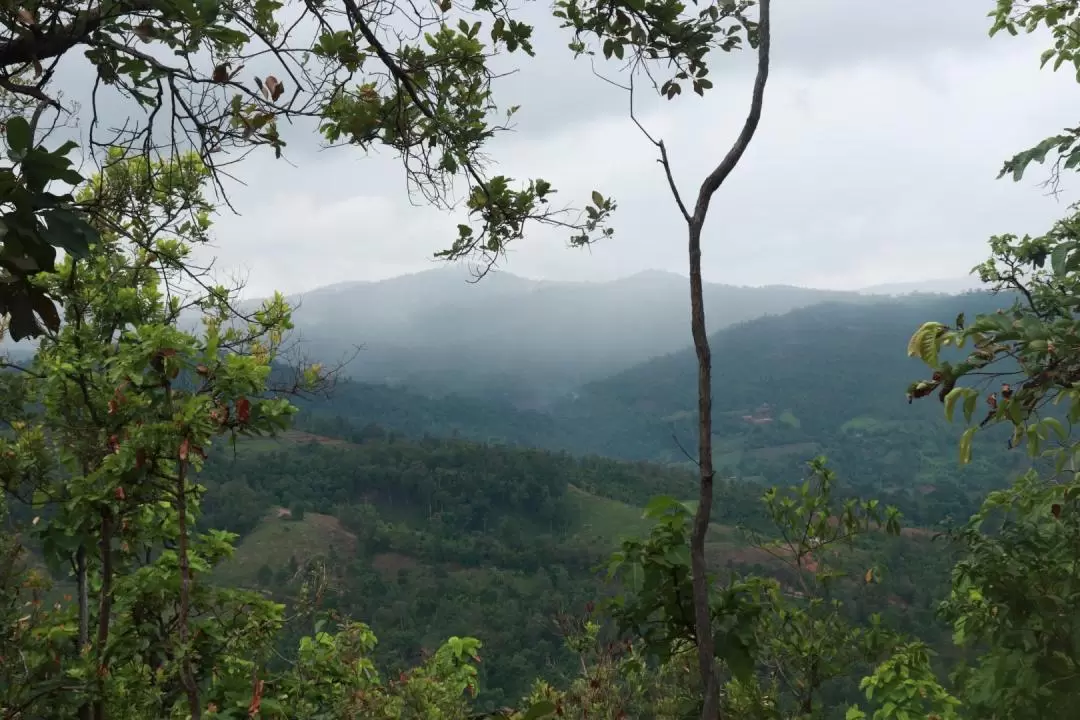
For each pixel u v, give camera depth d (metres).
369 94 3.01
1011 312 2.01
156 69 2.24
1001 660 4.19
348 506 122.62
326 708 5.00
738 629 2.80
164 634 4.60
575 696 3.93
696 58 2.90
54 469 6.20
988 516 4.63
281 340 5.50
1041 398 1.90
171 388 4.22
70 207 1.61
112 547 6.21
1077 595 3.97
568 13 3.00
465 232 3.29
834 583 4.68
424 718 4.85
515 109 3.19
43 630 6.04
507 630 79.38
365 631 5.59
